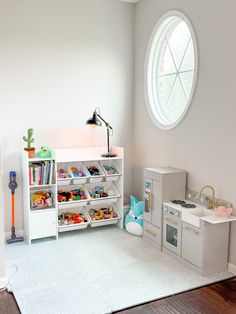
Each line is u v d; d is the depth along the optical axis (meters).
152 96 4.08
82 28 3.97
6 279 2.73
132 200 4.05
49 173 3.63
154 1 3.87
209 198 3.19
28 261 3.18
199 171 3.32
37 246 3.55
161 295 2.58
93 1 4.00
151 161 4.12
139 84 4.26
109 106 4.25
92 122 3.83
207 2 3.10
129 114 4.41
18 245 3.58
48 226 3.67
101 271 2.98
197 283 2.77
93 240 3.72
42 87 3.83
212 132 3.13
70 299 2.52
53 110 3.92
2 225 2.69
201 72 3.23
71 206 3.84
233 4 2.82
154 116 4.00
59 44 3.87
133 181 4.52
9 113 3.70
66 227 3.79
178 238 3.18
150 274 2.93
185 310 2.40
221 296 2.59
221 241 2.94
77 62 3.99
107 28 4.12
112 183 4.30
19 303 2.47
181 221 3.11
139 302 2.48
